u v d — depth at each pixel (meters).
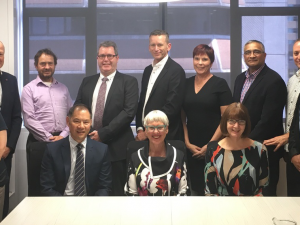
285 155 3.22
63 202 2.17
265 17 4.61
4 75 3.41
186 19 4.61
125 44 4.63
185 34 4.62
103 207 2.08
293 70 4.64
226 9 4.61
